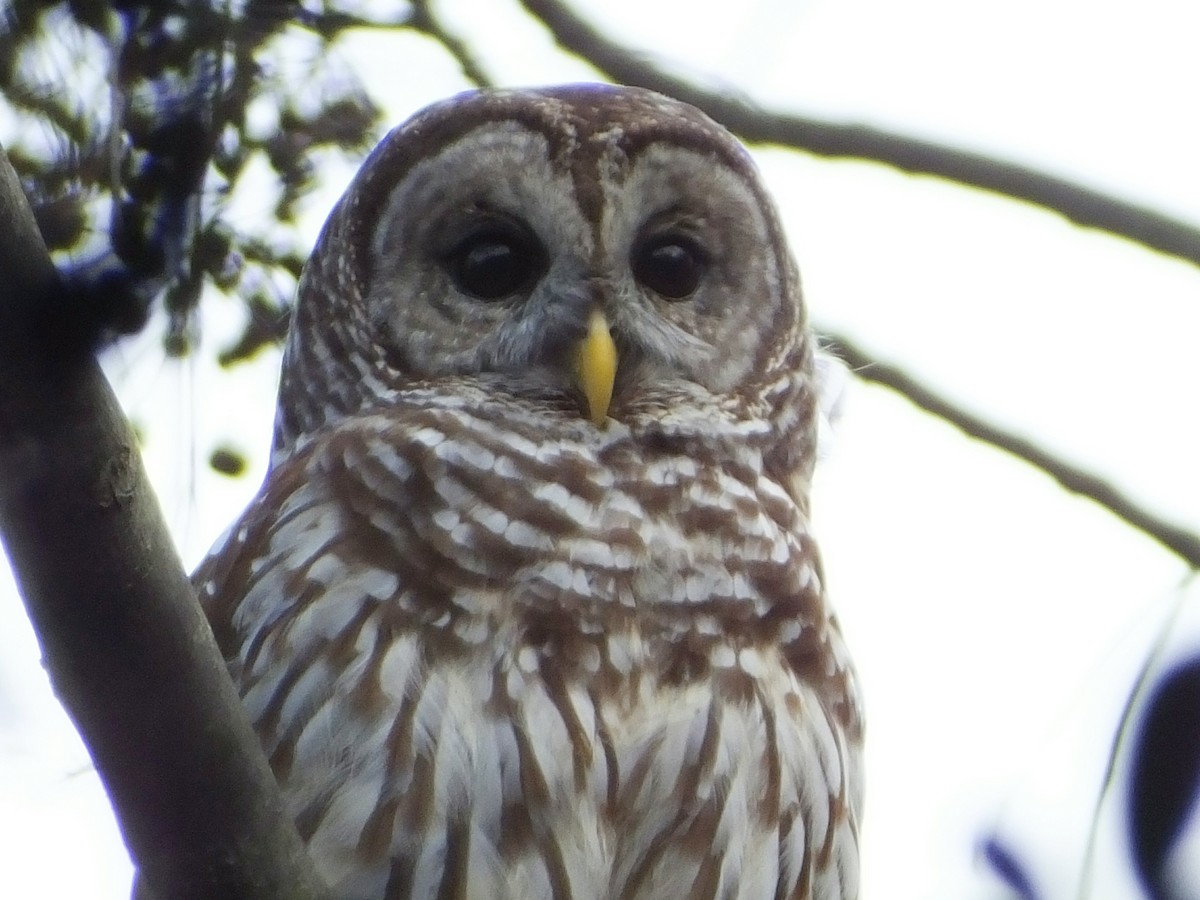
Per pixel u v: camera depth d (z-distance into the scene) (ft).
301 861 20.06
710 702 25.09
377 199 29.19
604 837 24.03
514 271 29.27
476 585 25.00
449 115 29.30
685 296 29.68
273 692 24.21
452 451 26.76
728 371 29.60
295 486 26.50
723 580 26.12
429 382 28.73
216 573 26.08
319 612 24.58
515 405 28.04
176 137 18.54
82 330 17.61
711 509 27.12
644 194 29.19
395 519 25.71
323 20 27.14
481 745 23.73
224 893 19.65
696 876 24.39
